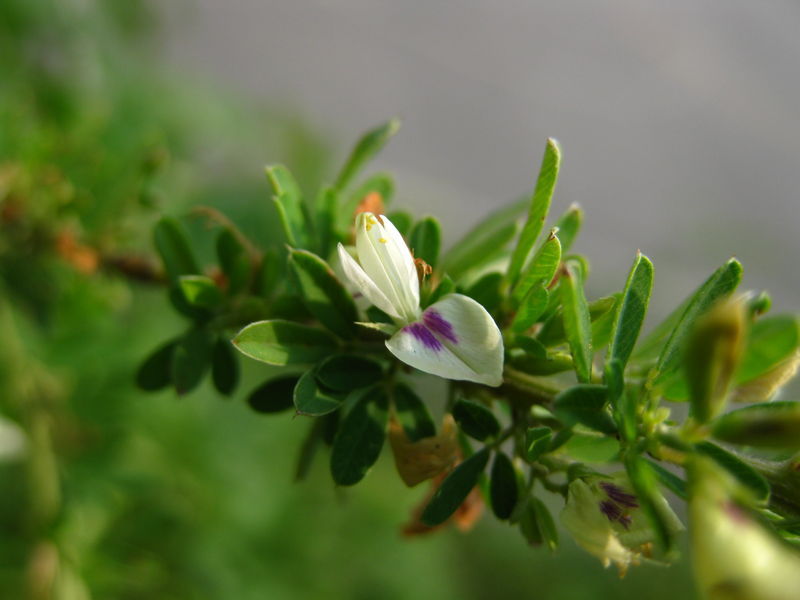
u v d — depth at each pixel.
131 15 0.11
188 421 0.10
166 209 0.09
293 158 0.14
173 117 0.11
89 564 0.08
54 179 0.08
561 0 0.35
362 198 0.06
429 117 0.29
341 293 0.05
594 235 0.29
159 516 0.09
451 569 0.16
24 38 0.10
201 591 0.09
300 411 0.05
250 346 0.05
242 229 0.11
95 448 0.09
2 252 0.08
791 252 0.30
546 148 0.05
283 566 0.11
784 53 0.36
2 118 0.08
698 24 0.36
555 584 0.17
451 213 0.27
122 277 0.08
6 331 0.08
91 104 0.10
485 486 0.05
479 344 0.05
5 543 0.09
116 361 0.09
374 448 0.05
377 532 0.13
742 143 0.32
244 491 0.10
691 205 0.30
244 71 0.26
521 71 0.31
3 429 0.08
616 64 0.33
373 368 0.05
